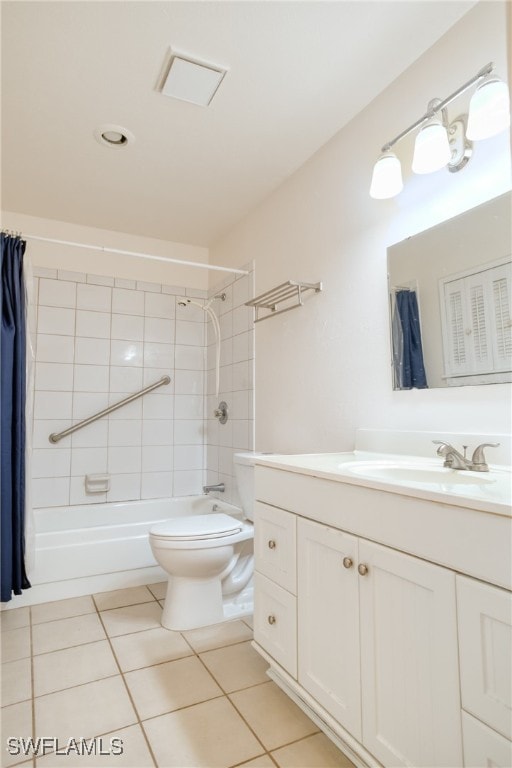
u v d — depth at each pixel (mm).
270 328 2387
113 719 1298
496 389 1250
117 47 1469
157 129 1896
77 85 1638
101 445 2852
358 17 1362
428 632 869
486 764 748
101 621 1944
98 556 2301
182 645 1733
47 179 2301
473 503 788
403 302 1550
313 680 1204
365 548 1037
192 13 1346
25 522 2023
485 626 762
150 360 3045
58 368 2756
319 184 2029
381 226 1664
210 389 3139
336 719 1108
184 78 1598
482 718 758
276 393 2305
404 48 1482
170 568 1875
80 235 2865
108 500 2846
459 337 1356
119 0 1296
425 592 881
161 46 1467
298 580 1292
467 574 799
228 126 1880
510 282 1222
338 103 1743
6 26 1377
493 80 1142
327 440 1903
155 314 3082
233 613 1996
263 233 2514
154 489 2996
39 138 1957
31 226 2729
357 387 1751
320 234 2006
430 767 848
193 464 3148
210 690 1441
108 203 2572
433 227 1451
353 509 1089
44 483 2674
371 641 1008
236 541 1933
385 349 1627
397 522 957
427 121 1324
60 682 1479
